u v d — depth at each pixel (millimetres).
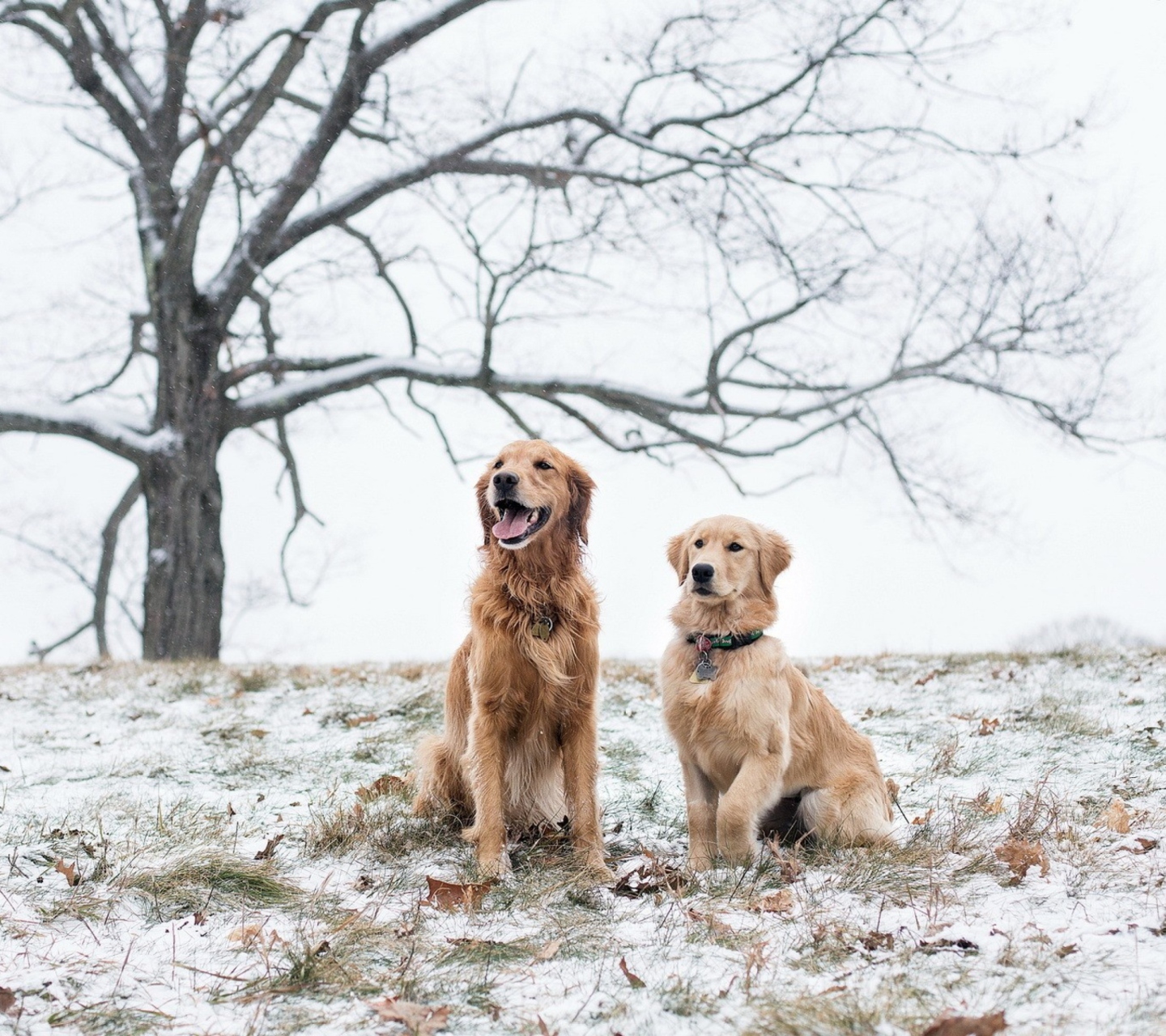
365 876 3994
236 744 6535
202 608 15422
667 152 15898
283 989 2939
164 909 3586
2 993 2844
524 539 4551
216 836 4359
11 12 13828
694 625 4691
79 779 5566
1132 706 7066
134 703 8094
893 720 7027
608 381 15688
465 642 5102
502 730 4684
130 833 4445
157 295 15250
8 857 4066
